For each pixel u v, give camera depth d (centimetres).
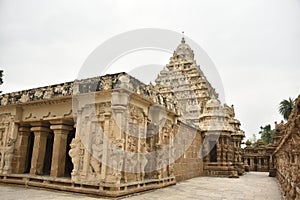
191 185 1462
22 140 1330
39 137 1281
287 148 1023
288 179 1000
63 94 1173
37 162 1246
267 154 3266
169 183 1374
